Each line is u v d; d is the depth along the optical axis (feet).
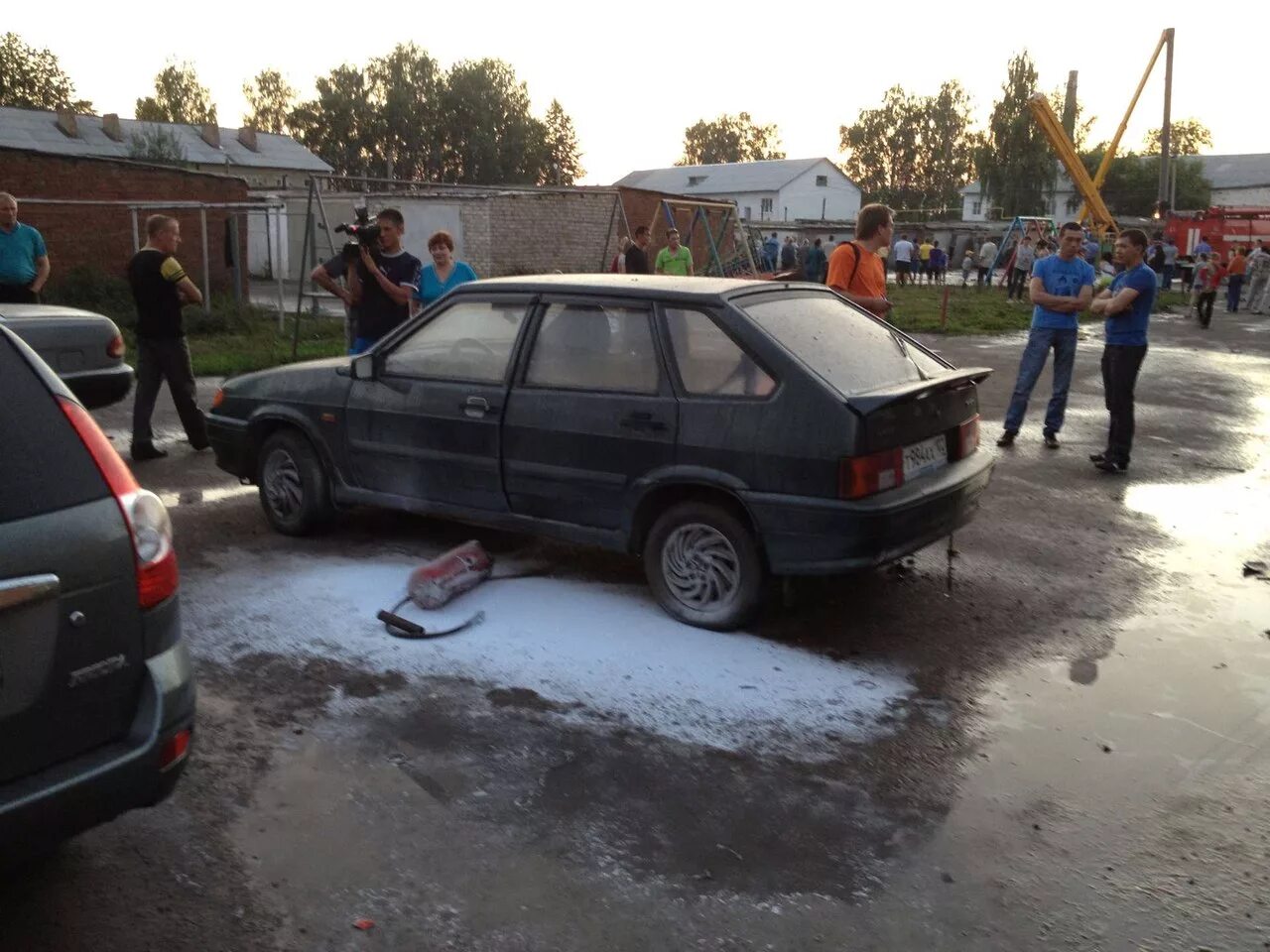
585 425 16.49
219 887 10.09
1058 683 14.82
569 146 323.98
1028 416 37.06
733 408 15.33
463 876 10.32
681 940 9.45
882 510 14.62
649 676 14.67
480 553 17.88
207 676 14.47
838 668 15.07
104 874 10.25
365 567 18.85
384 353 18.97
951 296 105.91
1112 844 11.03
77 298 67.62
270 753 12.53
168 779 9.21
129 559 8.94
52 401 9.02
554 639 15.84
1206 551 21.12
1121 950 9.41
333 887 10.12
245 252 77.87
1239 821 11.47
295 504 20.36
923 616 17.19
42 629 8.32
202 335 54.65
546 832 11.06
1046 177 260.42
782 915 9.80
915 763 12.59
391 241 26.17
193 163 159.53
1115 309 26.96
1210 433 34.12
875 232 24.73
